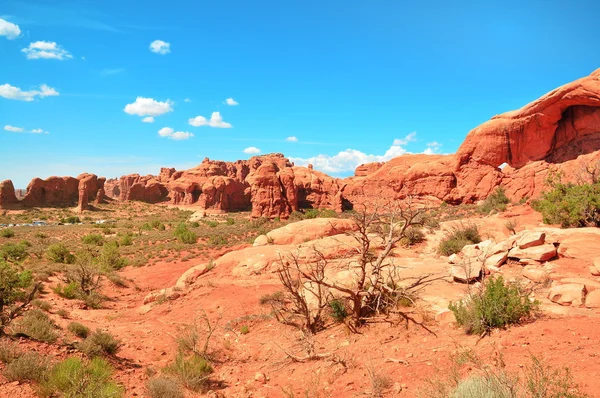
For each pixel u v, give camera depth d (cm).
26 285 1681
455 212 4144
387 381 673
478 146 5522
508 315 763
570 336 652
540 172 4084
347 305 1117
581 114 4616
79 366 766
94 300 1956
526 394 461
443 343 780
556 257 1203
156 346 1171
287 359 963
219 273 1983
